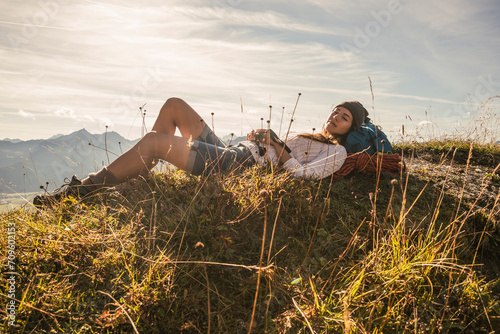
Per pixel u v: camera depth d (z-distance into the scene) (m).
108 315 1.61
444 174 4.22
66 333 1.62
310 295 1.98
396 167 3.65
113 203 2.93
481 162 5.21
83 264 2.04
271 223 2.70
